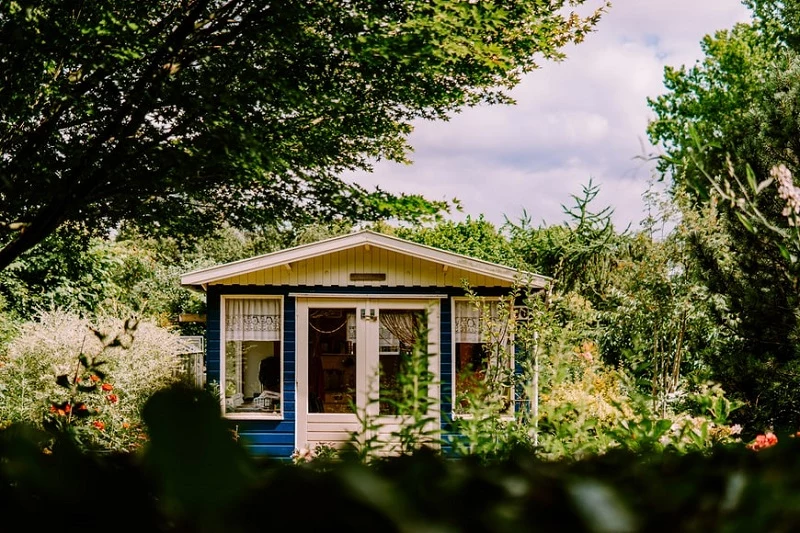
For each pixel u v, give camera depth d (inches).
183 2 293.7
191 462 20.7
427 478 29.5
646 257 287.9
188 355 528.4
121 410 377.1
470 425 94.3
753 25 847.7
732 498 27.4
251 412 454.6
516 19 284.7
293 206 330.0
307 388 455.8
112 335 418.9
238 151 260.1
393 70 294.5
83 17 261.7
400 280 454.9
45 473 25.3
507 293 449.4
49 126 279.0
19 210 287.4
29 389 392.2
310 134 312.7
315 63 280.7
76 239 366.0
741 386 352.8
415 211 308.5
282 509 22.2
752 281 335.6
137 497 25.6
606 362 409.1
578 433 105.3
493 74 318.7
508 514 24.8
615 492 26.0
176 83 264.2
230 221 340.8
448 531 22.2
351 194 307.9
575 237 598.2
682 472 39.4
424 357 69.1
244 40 274.2
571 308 362.0
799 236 93.2
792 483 31.0
